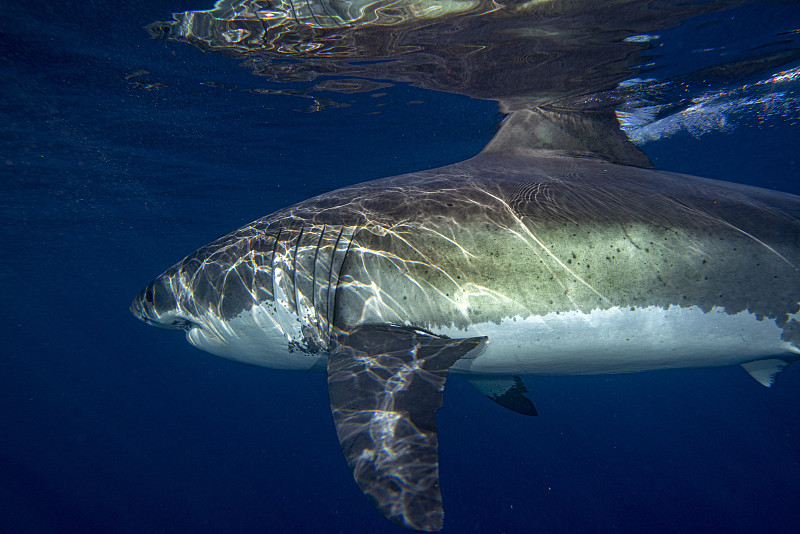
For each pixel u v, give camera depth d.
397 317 2.83
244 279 3.34
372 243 2.97
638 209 2.88
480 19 5.35
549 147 4.39
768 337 2.76
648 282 2.71
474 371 3.17
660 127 11.17
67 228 17.95
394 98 8.16
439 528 1.84
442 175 3.50
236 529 16.17
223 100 8.19
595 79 7.21
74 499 20.56
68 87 7.38
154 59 6.56
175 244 25.53
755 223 2.84
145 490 21.05
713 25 5.70
